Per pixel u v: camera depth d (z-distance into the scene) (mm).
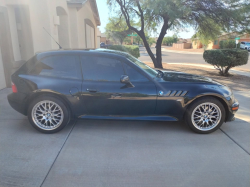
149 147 3744
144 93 4043
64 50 4332
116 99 4070
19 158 3357
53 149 3633
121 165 3232
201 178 2971
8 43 7078
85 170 3104
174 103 4090
